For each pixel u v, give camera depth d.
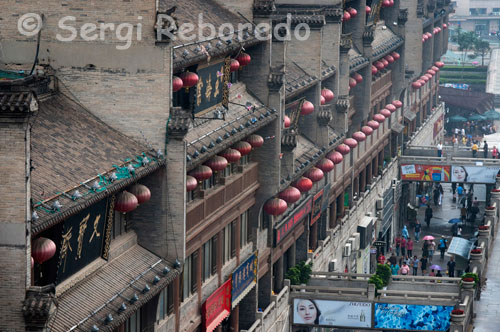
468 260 199.75
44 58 109.56
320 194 182.62
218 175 133.38
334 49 192.88
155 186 110.00
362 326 160.75
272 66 152.12
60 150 96.69
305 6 191.12
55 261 88.00
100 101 109.56
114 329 97.62
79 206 87.19
